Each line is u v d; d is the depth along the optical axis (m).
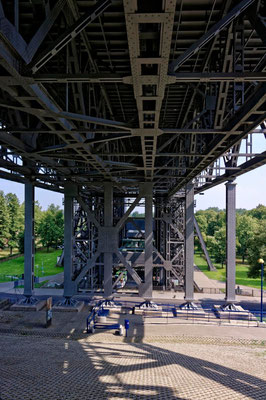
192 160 22.91
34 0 9.41
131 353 18.17
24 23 10.98
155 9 5.70
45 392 9.55
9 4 7.75
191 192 30.72
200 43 7.90
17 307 30.27
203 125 17.25
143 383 11.07
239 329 25.67
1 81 8.55
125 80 8.58
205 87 16.02
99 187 37.41
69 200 30.05
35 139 19.19
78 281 30.00
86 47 12.09
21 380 10.95
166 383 11.21
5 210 73.25
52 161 22.56
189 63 14.60
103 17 11.02
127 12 5.64
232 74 8.53
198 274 55.53
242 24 10.33
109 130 13.53
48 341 20.81
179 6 10.41
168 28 6.15
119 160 28.16
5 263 65.94
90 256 38.16
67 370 12.84
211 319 27.80
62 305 30.20
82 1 10.08
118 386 10.54
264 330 25.56
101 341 21.94
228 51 10.76
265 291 42.31
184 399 9.32
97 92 16.97
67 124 13.00
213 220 100.50
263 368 14.98
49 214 87.50
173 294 39.19
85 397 9.09
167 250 42.09
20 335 22.95
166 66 7.64
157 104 10.19
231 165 26.02
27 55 8.19
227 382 12.02
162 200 45.66
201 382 11.73
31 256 31.41
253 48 13.16
